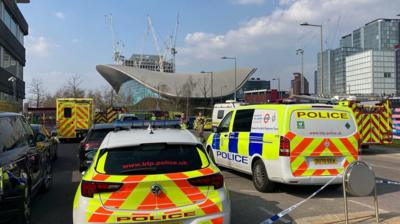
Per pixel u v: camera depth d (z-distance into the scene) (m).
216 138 11.30
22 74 53.03
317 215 6.73
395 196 8.32
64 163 14.57
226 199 4.62
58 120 26.00
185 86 104.19
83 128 26.22
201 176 4.54
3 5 39.19
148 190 4.35
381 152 17.88
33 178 7.10
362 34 125.81
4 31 38.56
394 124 23.09
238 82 111.31
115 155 4.67
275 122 8.34
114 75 121.75
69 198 8.45
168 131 5.66
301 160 8.00
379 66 101.31
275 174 8.17
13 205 5.49
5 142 5.96
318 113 8.27
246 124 9.63
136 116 28.02
